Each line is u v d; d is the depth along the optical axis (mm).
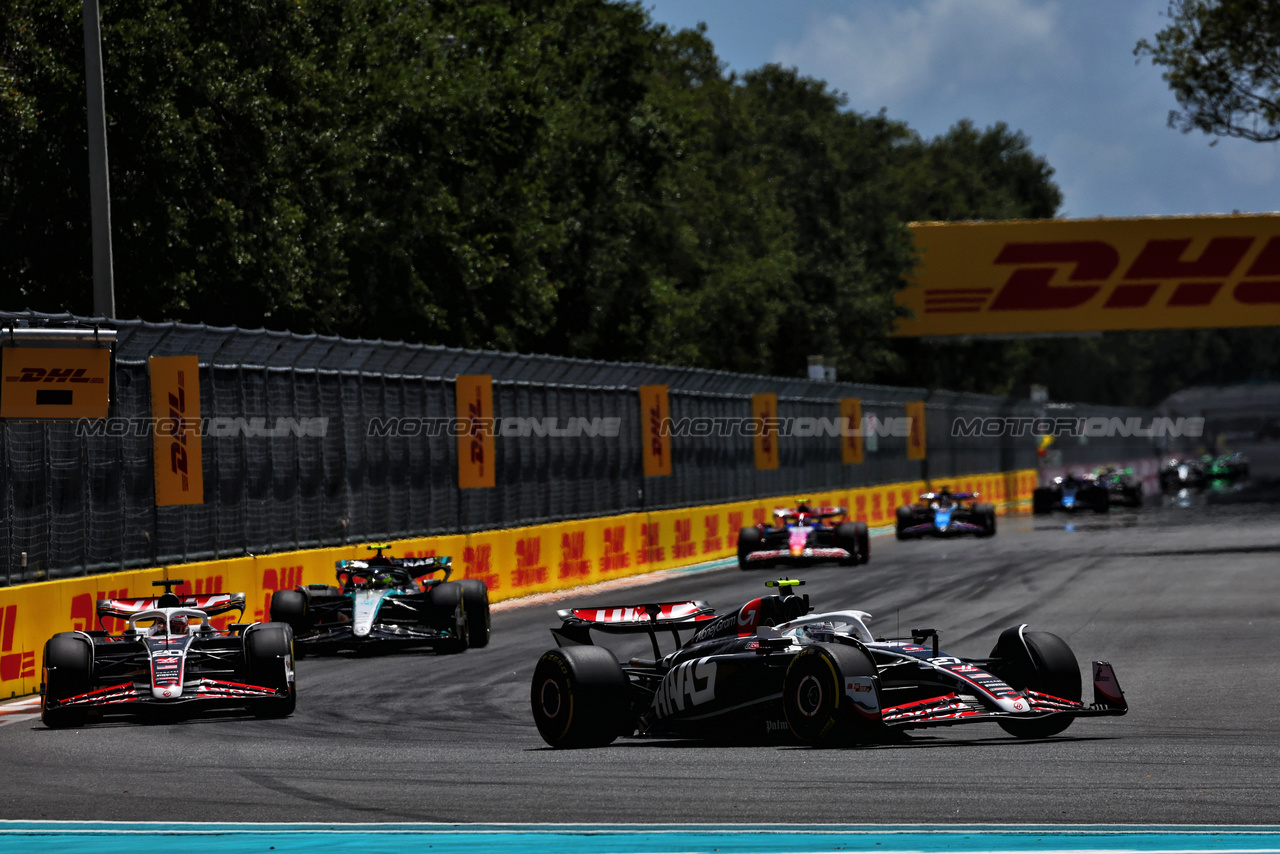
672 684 38312
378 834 25828
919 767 31281
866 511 167125
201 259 98625
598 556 105438
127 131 94000
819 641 36406
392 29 123125
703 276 193625
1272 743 34594
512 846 24328
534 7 159875
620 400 113375
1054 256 191750
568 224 156375
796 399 151000
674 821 26266
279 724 43938
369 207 119500
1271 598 77812
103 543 61688
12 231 95938
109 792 31703
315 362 78375
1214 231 183125
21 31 91000
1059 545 126562
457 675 55969
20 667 53688
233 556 71125
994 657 37094
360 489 82125
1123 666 52688
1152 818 25328
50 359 49719
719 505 128500
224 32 102125
